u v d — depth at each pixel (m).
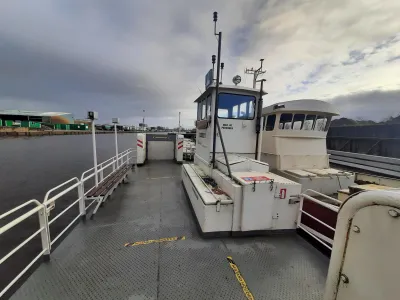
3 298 2.05
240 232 3.23
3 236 4.34
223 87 4.32
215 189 3.74
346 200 0.93
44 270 2.41
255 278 2.36
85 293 2.09
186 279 2.31
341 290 0.96
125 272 2.40
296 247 2.99
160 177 7.22
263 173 3.75
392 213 0.73
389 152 7.81
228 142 4.57
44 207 2.53
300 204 3.33
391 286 0.75
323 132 6.39
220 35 3.76
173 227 3.53
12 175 10.75
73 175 10.77
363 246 0.85
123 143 34.28
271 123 6.50
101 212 4.14
